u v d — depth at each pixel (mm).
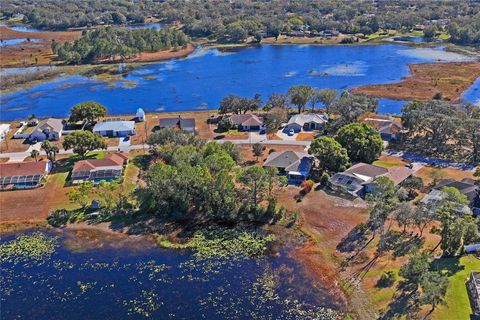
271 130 134000
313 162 107312
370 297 65875
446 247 71812
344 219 86375
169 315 63719
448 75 195500
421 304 62375
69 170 108562
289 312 63875
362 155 110188
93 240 82688
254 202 89250
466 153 113500
